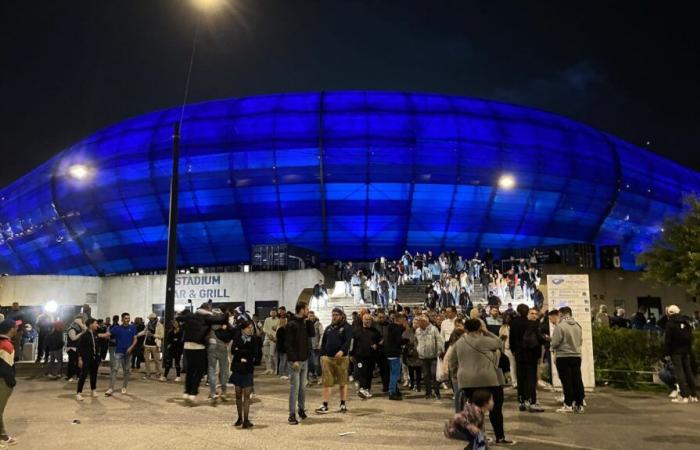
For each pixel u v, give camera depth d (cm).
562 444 884
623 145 5678
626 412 1167
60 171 5366
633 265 5459
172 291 1972
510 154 4903
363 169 4697
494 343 892
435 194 4778
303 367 1113
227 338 1365
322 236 4822
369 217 4781
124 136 5147
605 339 1636
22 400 1395
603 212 5238
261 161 4728
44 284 3962
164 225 4919
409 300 3409
